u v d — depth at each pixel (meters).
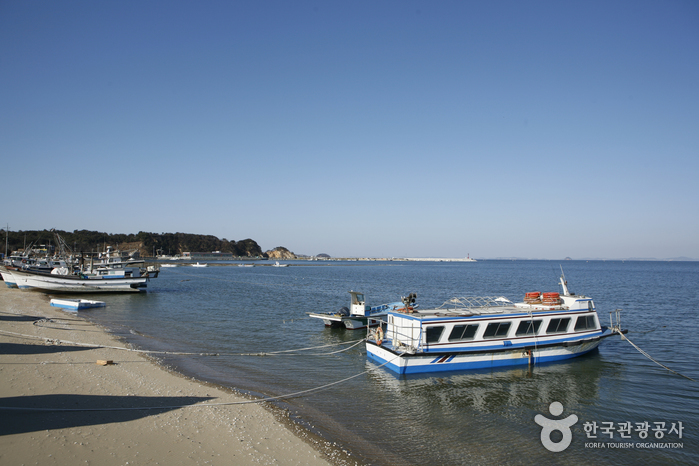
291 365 26.47
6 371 19.89
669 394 22.09
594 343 29.22
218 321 43.59
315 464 13.23
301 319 45.47
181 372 23.44
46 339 28.42
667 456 15.25
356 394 21.12
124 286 70.06
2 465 11.02
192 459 12.54
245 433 15.01
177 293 74.56
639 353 30.61
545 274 170.38
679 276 151.00
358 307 39.72
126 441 13.31
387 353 25.34
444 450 15.20
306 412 18.30
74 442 12.84
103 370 21.75
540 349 26.72
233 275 146.62
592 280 124.38
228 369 24.89
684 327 41.66
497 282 115.31
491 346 25.72
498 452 15.23
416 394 21.38
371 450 14.84
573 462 14.66
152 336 34.53
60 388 18.11
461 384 23.12
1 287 72.62
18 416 14.53
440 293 79.81
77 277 66.31
